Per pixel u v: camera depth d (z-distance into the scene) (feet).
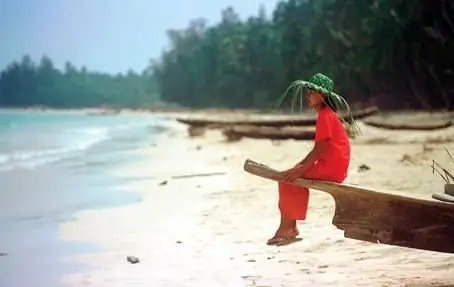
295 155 75.15
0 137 146.72
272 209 35.22
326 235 26.68
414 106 207.82
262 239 26.96
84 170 66.69
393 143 82.94
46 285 21.20
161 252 25.52
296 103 20.02
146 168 67.00
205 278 20.99
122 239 28.73
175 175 58.03
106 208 38.88
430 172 47.73
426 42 196.85
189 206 37.83
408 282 19.13
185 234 29.01
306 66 271.08
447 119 143.95
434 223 17.02
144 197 43.27
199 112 384.68
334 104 18.70
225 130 114.93
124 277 21.80
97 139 140.26
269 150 85.71
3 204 41.24
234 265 22.56
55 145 119.55
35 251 26.76
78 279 21.81
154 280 21.16
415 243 17.19
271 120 116.88
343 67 233.55
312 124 111.65
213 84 441.68
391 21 207.92
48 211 38.19
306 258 22.93
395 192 17.63
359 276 20.13
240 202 38.32
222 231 29.25
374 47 217.15
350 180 43.39
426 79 200.95
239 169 60.90
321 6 257.55
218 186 47.42
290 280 20.10
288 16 306.96
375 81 220.43
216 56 435.12
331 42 242.17
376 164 55.62
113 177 58.44
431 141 82.48
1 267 23.86
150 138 142.20
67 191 48.29
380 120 134.00
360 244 24.82
